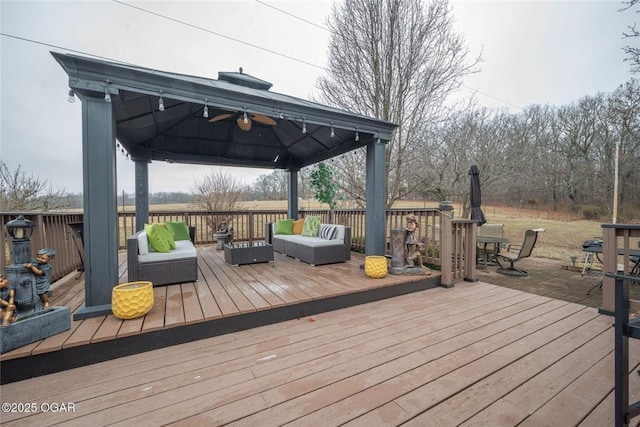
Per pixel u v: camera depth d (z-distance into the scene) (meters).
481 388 1.75
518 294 3.68
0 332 1.77
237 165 6.52
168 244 3.79
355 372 1.91
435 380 1.82
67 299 2.92
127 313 2.33
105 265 2.50
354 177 7.55
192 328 2.37
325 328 2.62
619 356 1.21
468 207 9.30
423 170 8.28
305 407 1.58
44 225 3.30
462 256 4.36
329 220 7.06
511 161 9.68
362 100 6.92
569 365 2.01
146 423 1.46
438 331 2.55
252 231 7.70
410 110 6.86
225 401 1.62
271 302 2.79
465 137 8.88
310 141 5.41
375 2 6.36
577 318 2.87
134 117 3.74
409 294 3.68
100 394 1.68
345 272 4.16
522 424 1.46
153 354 2.15
